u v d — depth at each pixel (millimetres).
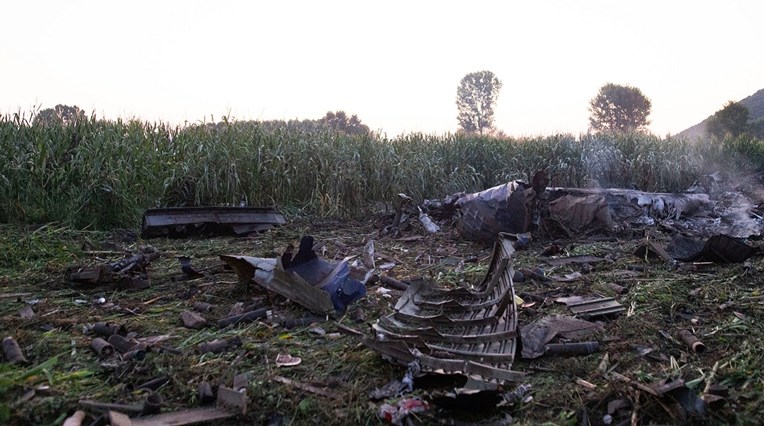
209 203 10469
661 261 7344
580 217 9250
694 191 13562
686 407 3191
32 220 8594
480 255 7992
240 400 3160
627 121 52406
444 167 14008
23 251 6973
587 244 8672
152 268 6680
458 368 3359
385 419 3121
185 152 10773
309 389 3438
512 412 3260
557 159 15133
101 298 5355
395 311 4785
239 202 10680
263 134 11906
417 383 3465
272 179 11109
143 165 9938
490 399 3100
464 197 10078
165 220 8617
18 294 5422
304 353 4066
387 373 3676
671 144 16938
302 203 11492
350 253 7965
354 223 10742
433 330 3998
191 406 3262
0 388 3248
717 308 5191
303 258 5512
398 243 8898
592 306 5207
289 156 11648
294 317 4828
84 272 5758
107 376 3604
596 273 6742
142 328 4555
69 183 9219
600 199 9375
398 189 12352
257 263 5414
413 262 7531
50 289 5664
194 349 4066
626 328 4648
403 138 15047
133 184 9656
